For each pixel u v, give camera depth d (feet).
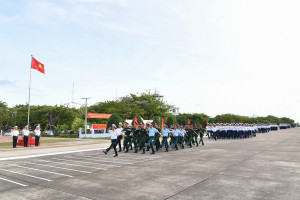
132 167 29.53
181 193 18.03
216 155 40.34
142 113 143.84
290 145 56.85
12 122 174.81
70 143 72.43
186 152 45.88
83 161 35.29
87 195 17.84
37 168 29.66
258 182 21.09
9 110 185.16
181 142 53.57
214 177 23.27
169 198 16.88
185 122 93.25
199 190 18.78
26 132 60.80
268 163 31.17
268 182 21.07
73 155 43.09
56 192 18.75
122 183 21.33
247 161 33.04
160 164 31.53
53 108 149.79
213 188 19.30
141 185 20.53
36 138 63.05
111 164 32.12
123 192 18.49
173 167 29.09
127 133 47.67
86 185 20.80
